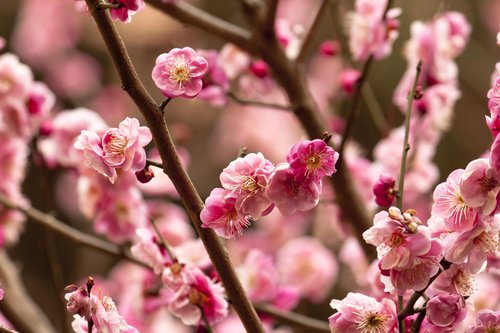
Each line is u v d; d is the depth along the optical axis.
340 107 2.20
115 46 1.19
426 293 1.19
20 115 1.54
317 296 1.89
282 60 1.53
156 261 1.32
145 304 1.50
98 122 1.56
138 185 1.60
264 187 1.16
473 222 1.15
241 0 1.54
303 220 2.18
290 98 1.53
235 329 1.79
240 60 1.56
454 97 1.54
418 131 1.55
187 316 1.28
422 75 1.53
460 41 1.53
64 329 1.53
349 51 1.61
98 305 1.17
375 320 1.18
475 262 1.16
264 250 2.14
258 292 1.53
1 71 1.54
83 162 1.51
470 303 1.19
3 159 1.59
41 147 1.59
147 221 1.53
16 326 1.58
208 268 1.37
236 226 1.17
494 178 1.14
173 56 1.19
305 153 1.16
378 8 1.50
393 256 1.15
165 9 1.52
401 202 1.24
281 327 1.90
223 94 1.50
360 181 1.59
